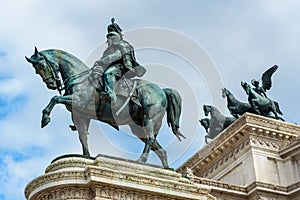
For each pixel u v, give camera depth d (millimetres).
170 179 35125
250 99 62219
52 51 37438
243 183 56375
